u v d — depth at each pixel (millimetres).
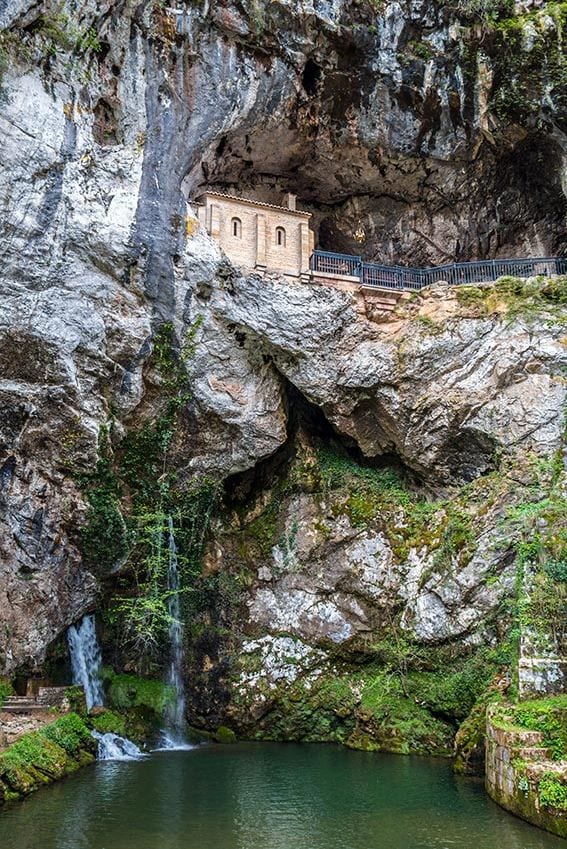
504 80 21328
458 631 18109
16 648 17547
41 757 14336
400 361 20844
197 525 20703
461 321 20734
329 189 24234
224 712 19625
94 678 19516
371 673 19422
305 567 20938
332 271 22562
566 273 23047
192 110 19859
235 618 20938
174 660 20266
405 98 21656
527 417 19531
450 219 24375
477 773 14695
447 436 20422
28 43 17641
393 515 20734
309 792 13469
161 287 18891
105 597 19969
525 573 15969
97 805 12469
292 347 20281
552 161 22422
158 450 19750
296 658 19953
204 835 10859
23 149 17344
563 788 10812
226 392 20203
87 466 18578
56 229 17656
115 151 18766
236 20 19719
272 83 20594
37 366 17641
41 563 18125
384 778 14602
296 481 21750
